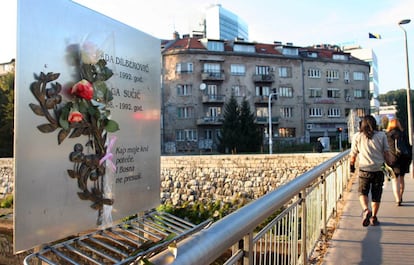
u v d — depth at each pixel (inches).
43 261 116.4
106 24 142.3
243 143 1893.5
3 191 1061.8
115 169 146.9
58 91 118.8
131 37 159.2
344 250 202.4
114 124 143.1
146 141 169.5
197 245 60.5
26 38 109.0
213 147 2076.8
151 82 173.9
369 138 255.8
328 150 1797.5
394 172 325.7
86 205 131.0
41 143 113.4
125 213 153.4
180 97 2070.6
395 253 194.4
